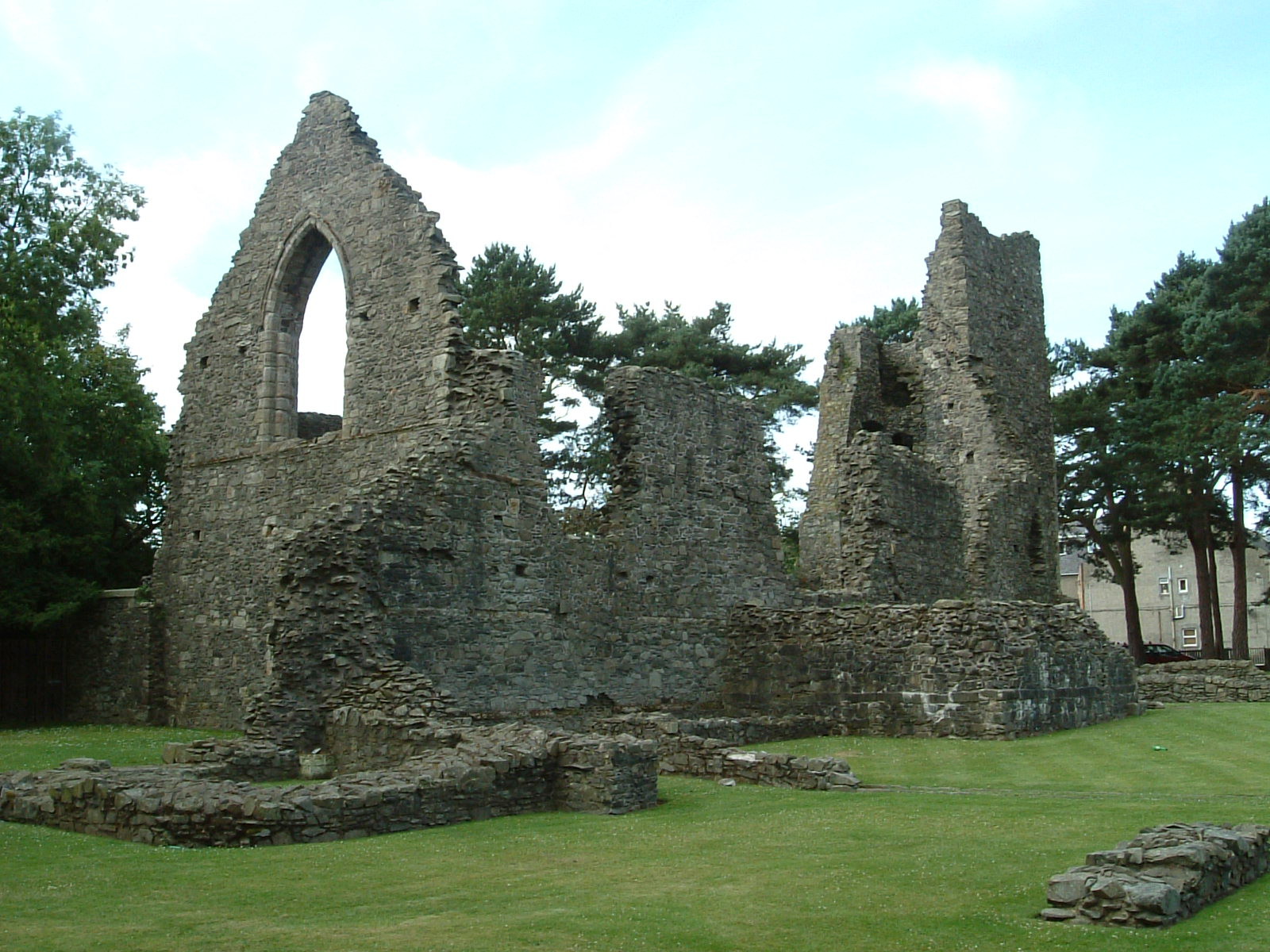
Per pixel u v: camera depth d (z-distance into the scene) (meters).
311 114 29.56
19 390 31.41
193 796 12.74
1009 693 23.72
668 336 55.00
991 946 8.51
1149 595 83.75
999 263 40.47
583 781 14.82
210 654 29.38
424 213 26.55
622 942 8.62
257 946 8.54
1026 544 38.19
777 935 8.80
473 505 23.64
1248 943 8.50
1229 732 23.78
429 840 12.70
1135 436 46.16
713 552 28.39
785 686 26.84
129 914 9.50
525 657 24.12
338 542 21.47
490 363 24.88
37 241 31.72
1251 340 44.94
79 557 37.03
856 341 39.16
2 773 15.83
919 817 13.95
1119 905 9.01
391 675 20.92
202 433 30.67
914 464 33.38
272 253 29.73
